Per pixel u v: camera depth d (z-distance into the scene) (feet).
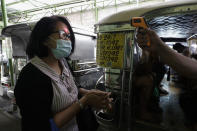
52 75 3.26
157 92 6.88
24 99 2.85
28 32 8.97
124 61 4.84
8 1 18.61
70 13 21.06
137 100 5.29
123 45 4.83
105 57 5.25
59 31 3.45
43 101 2.88
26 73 3.05
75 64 8.53
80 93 4.48
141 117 5.23
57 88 3.19
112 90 5.39
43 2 18.78
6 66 13.52
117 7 17.72
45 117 2.78
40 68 3.15
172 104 7.38
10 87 11.82
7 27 8.68
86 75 9.60
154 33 3.20
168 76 10.34
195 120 5.80
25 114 2.87
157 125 5.20
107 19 5.09
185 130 5.28
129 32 4.70
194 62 3.04
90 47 11.14
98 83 7.36
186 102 7.27
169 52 3.05
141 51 5.19
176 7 3.89
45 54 3.46
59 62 3.95
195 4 3.69
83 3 18.62
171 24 5.37
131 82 4.73
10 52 10.84
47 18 3.43
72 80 3.97
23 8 21.39
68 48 3.69
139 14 4.40
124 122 5.07
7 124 9.98
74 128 3.82
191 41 7.82
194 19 4.57
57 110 3.17
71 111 3.12
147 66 5.32
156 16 4.18
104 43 5.25
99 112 5.59
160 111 6.28
